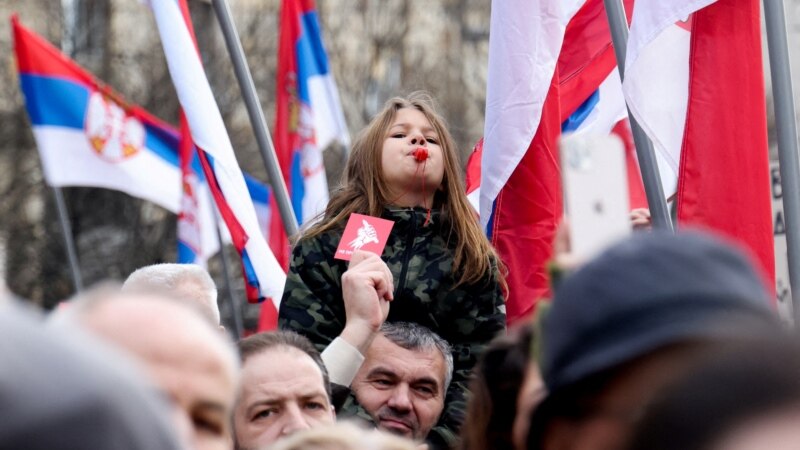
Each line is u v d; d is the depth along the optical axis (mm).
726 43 6797
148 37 32688
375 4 36375
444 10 38031
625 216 3018
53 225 28953
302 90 12531
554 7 7430
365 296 5875
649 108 6883
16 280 29016
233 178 8891
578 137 3059
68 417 1635
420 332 6113
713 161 6746
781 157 6602
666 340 2256
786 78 6633
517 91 7395
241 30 32531
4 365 1646
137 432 1670
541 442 2441
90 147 12859
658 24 6734
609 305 2316
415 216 6598
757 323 2131
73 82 12758
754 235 6688
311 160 12438
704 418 1598
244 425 5035
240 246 8773
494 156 7398
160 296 2664
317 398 5094
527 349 3377
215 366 2600
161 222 28562
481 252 6582
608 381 2320
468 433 3445
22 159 30016
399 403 5957
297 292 6574
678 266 2320
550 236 7488
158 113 30219
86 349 1707
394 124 6762
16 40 12602
